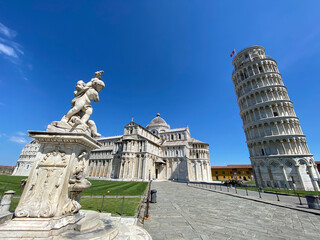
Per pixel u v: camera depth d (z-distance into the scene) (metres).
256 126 41.28
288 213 12.43
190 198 18.92
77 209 5.94
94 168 76.31
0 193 16.17
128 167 57.03
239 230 8.42
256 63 46.75
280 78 44.22
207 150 75.38
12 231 4.50
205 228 8.57
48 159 5.79
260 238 7.45
